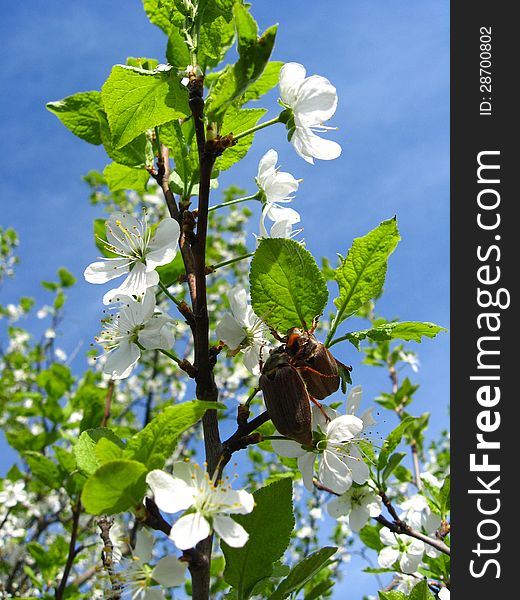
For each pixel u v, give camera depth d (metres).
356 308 0.21
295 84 0.21
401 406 0.49
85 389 0.53
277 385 0.18
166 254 0.21
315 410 0.20
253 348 0.21
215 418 0.19
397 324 0.21
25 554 0.57
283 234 0.22
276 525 0.19
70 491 0.39
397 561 0.31
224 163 0.24
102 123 0.25
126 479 0.15
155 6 0.24
